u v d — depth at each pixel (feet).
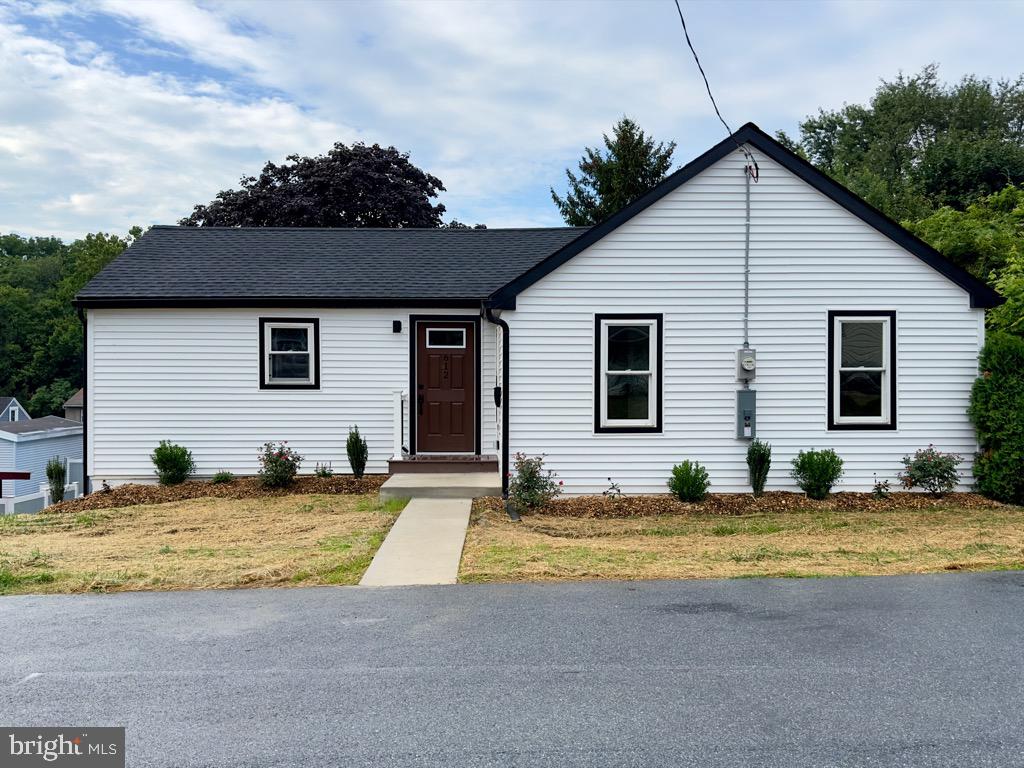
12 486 70.59
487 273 46.16
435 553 26.14
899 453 36.58
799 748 12.48
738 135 35.73
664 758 12.17
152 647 17.38
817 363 36.40
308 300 42.73
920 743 12.65
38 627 18.83
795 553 26.07
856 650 16.89
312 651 17.03
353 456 42.16
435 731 13.15
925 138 143.64
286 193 103.71
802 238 36.17
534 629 18.40
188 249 48.91
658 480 36.60
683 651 16.88
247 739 12.91
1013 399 34.40
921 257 36.11
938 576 23.03
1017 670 15.74
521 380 36.27
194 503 37.76
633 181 109.29
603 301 36.17
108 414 42.86
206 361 43.14
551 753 12.36
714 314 36.27
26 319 175.94
